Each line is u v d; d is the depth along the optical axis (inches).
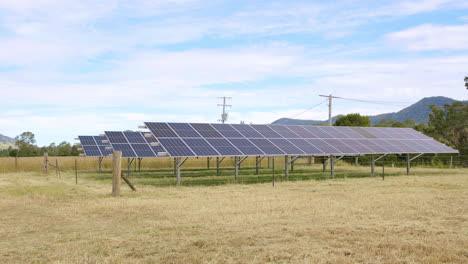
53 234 396.8
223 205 566.3
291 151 1003.3
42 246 350.0
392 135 1354.6
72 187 868.0
